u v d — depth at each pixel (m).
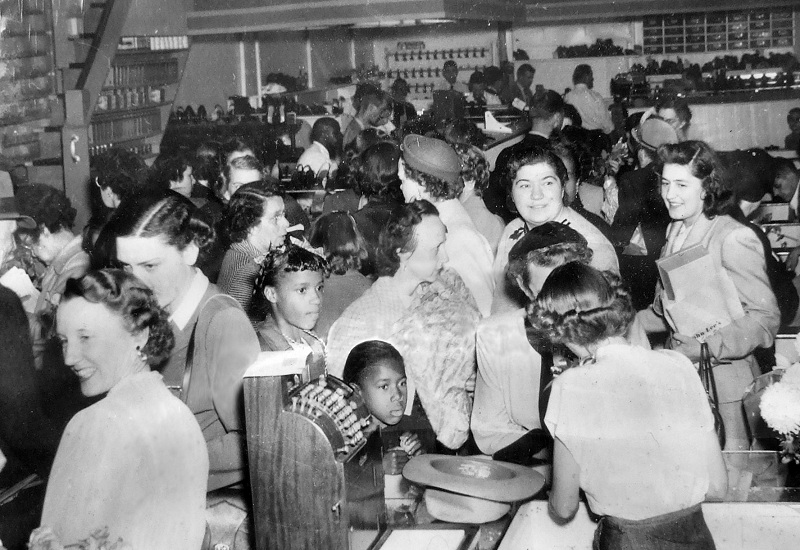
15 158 5.79
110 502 1.83
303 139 7.68
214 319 2.29
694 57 9.41
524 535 2.44
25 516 2.41
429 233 2.70
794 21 8.97
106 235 2.31
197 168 3.71
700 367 2.97
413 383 2.66
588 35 9.73
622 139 4.86
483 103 8.05
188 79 8.09
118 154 3.59
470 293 2.81
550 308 2.03
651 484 1.95
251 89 9.21
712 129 7.04
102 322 1.97
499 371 2.46
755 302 2.96
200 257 2.55
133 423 1.87
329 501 2.00
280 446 2.01
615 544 1.99
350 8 7.73
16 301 2.61
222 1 7.52
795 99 7.09
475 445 2.71
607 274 2.06
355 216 3.05
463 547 2.21
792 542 2.37
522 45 10.04
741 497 2.43
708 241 3.03
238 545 2.32
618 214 3.45
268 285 2.44
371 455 2.19
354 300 2.81
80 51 6.19
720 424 2.66
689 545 1.95
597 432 1.95
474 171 3.25
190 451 1.94
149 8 7.10
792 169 4.61
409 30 10.27
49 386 2.56
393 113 5.79
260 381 2.02
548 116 3.68
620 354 1.99
